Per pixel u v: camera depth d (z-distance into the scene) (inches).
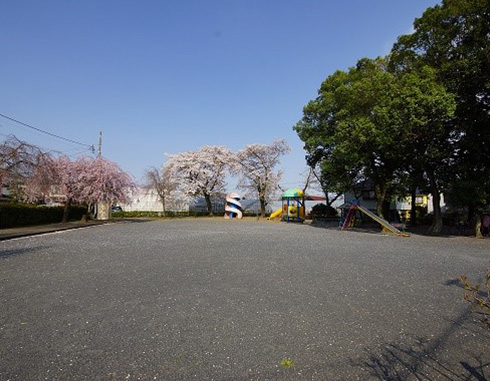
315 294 188.2
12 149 618.5
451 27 574.6
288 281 219.5
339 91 730.2
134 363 104.7
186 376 97.2
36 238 501.7
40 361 105.2
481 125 589.6
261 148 1401.3
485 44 536.4
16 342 119.5
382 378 98.3
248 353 112.8
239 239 497.7
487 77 536.1
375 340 125.4
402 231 708.0
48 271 246.5
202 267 265.4
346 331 133.7
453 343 123.7
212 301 172.1
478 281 228.2
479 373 101.7
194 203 1640.0
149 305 164.6
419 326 140.5
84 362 104.9
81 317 146.6
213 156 1512.1
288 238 525.7
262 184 1417.3
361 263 296.0
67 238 502.0
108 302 169.0
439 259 331.6
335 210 1417.3
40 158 669.3
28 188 693.9
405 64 668.1
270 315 151.4
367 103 649.6
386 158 711.1
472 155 629.3
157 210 1561.3
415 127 553.3
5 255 325.7
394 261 312.3
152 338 124.3
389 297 184.7
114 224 913.5
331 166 789.9
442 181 669.9
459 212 969.5
